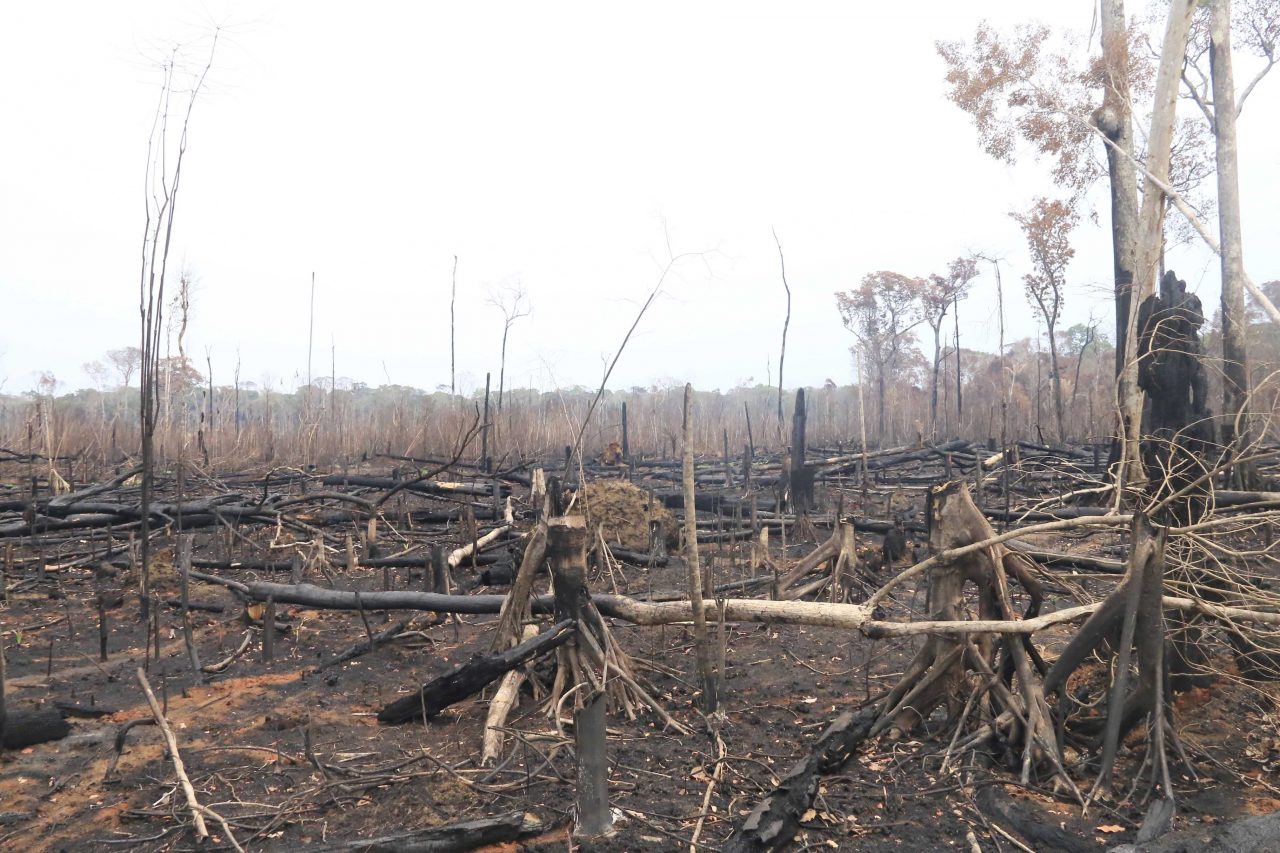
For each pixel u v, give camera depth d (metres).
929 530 5.11
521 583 5.86
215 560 10.59
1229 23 15.02
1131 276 15.13
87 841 3.99
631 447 26.67
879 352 40.81
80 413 31.33
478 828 3.79
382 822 4.07
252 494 15.66
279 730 5.45
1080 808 4.06
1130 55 14.97
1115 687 4.12
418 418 23.70
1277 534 6.25
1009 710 4.66
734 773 4.57
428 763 4.80
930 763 4.61
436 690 5.32
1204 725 4.88
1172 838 3.56
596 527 10.85
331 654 7.35
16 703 6.03
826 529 12.83
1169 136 10.34
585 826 3.93
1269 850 3.41
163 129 6.64
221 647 7.51
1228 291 14.85
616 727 5.36
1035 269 27.12
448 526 13.55
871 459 20.62
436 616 8.45
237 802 4.32
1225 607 4.52
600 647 5.48
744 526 13.01
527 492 16.59
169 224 6.92
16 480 18.81
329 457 22.66
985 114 15.94
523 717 5.48
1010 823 3.96
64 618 8.55
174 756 4.26
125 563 10.56
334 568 10.88
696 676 6.48
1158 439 5.25
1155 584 4.14
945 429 30.59
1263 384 5.15
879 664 6.64
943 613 5.01
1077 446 22.53
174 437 21.23
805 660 6.86
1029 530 4.66
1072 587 5.44
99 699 6.16
